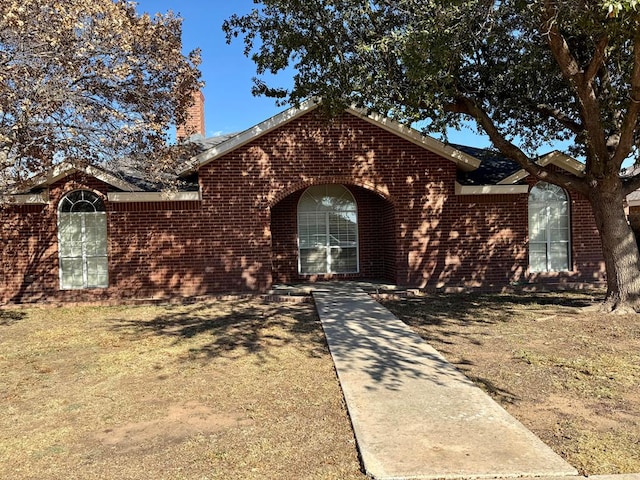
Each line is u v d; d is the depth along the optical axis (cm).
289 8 977
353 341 791
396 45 879
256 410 518
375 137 1305
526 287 1315
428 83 907
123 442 450
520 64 1009
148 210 1267
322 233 1515
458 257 1329
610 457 391
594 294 1213
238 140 1246
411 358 688
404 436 428
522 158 1005
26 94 778
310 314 1051
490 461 378
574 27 881
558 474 359
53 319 1073
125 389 601
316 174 1293
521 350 715
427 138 1285
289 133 1287
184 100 973
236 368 673
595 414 482
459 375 606
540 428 450
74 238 1286
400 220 1316
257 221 1284
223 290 1277
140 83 906
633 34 743
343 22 979
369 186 1305
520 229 1347
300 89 1062
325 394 561
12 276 1258
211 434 459
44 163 897
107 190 1272
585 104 894
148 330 933
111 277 1265
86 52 799
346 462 395
